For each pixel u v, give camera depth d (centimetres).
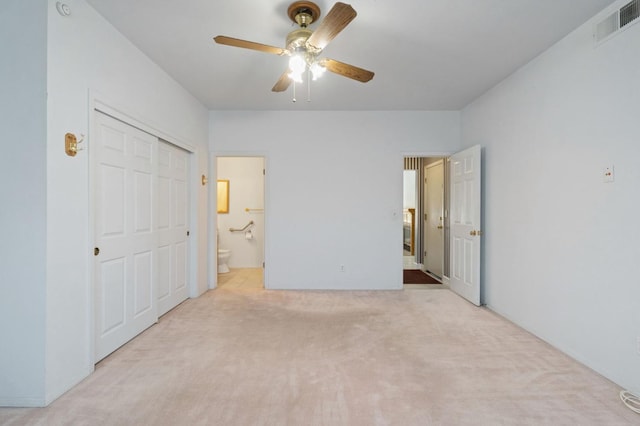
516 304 313
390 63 302
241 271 573
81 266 207
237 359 237
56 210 187
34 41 179
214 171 445
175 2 213
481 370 222
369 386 201
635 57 194
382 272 447
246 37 257
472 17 229
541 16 226
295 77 225
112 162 246
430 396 190
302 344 264
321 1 212
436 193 559
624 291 201
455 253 427
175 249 363
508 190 328
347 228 447
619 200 204
